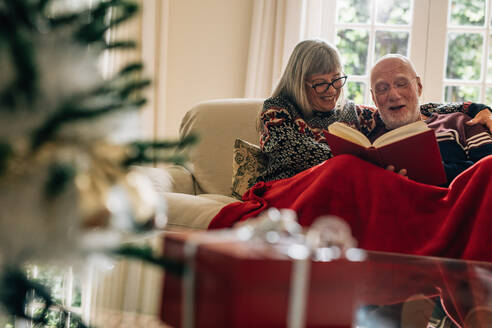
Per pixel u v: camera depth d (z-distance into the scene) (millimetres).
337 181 1571
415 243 1468
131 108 451
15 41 373
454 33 3350
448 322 918
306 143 2002
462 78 3367
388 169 1604
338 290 595
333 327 593
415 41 3348
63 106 399
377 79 2145
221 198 2033
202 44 3342
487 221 1387
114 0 453
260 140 2121
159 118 3238
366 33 3404
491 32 3301
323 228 648
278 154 2021
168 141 467
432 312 904
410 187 1512
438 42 3328
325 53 2148
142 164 466
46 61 401
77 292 604
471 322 922
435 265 937
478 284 908
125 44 470
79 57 430
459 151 2021
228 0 3318
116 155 446
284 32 3217
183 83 3350
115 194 426
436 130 2123
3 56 375
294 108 2145
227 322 531
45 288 456
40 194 381
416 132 1592
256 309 539
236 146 2197
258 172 2125
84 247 409
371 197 1532
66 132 404
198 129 2416
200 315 545
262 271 542
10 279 409
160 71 3256
